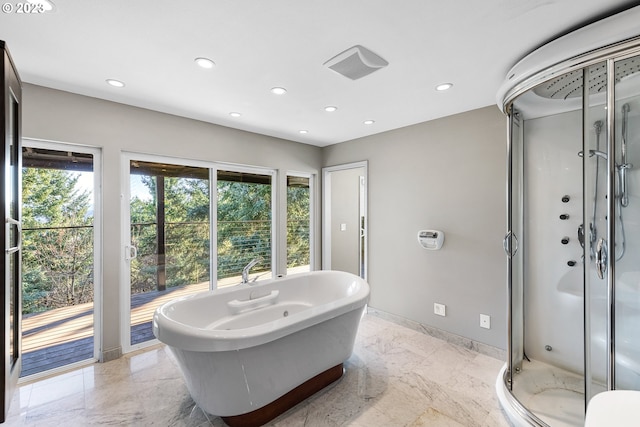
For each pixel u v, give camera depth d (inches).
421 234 116.3
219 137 124.5
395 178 128.9
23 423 68.8
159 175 111.9
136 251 105.7
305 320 71.5
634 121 59.7
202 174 123.6
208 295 92.9
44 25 57.1
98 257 97.0
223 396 64.3
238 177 135.9
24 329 86.7
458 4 50.9
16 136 62.7
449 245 111.1
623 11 50.6
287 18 55.0
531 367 84.4
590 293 65.1
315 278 120.2
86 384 84.1
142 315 107.7
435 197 115.0
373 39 61.9
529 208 84.8
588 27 53.7
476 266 104.0
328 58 69.9
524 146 83.8
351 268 195.0
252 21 55.9
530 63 63.1
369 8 52.1
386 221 132.5
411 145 122.9
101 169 96.3
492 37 60.9
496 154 99.0
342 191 189.6
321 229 167.0
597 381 63.8
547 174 81.4
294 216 157.8
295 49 65.9
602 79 58.8
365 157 142.2
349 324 85.7
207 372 62.7
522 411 67.3
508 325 79.8
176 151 112.1
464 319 107.3
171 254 115.3
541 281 83.7
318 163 165.0
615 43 51.2
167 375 88.8
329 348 81.2
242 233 137.4
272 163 143.6
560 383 78.2
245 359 63.3
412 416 71.4
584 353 65.7
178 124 112.5
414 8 52.1
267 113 109.1
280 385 70.7
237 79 80.8
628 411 40.2
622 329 61.9
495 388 81.0
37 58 70.0
